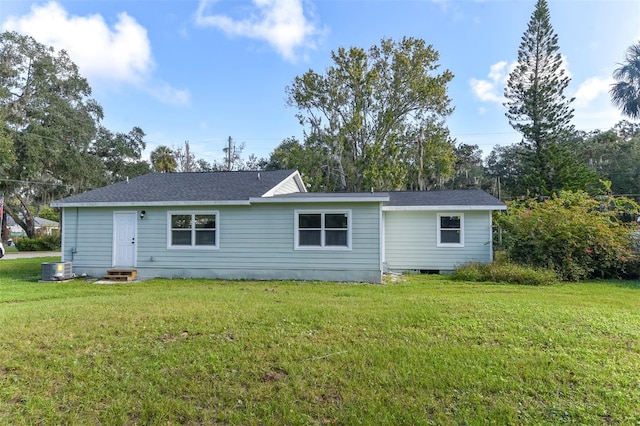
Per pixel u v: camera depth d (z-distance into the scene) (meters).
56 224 47.56
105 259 11.93
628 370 3.65
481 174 48.66
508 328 4.90
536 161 24.00
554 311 5.79
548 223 11.38
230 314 5.66
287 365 3.79
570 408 3.02
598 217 11.48
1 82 24.09
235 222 11.48
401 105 29.91
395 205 12.73
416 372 3.63
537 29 24.88
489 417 2.91
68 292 8.86
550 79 24.73
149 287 9.70
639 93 31.91
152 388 3.37
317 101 30.78
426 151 29.67
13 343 4.39
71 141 27.06
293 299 7.17
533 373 3.59
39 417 2.97
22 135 23.94
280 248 11.27
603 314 5.66
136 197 12.06
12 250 26.89
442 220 12.75
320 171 30.06
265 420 2.90
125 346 4.30
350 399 3.19
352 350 4.18
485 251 12.40
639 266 10.98
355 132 29.22
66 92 27.89
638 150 34.34
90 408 3.10
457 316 5.46
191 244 11.69
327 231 11.08
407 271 12.88
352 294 8.08
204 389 3.35
